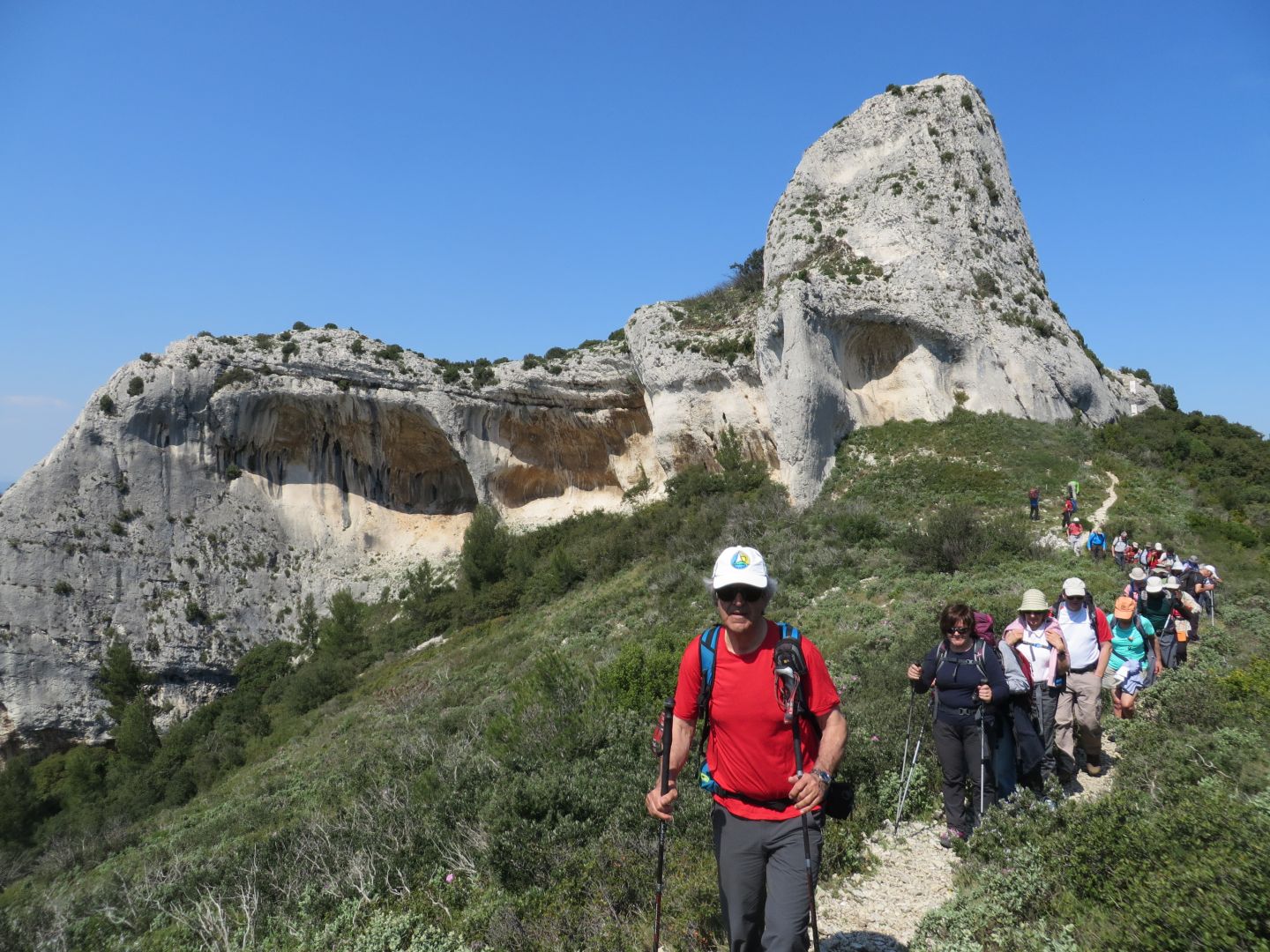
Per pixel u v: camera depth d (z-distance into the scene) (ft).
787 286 102.27
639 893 19.65
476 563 124.57
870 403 112.37
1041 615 25.61
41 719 113.70
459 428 134.72
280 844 32.55
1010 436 102.42
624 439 135.85
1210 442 110.52
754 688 12.31
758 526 94.63
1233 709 28.76
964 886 18.62
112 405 126.93
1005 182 130.62
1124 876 15.43
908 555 74.54
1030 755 22.90
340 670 112.88
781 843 12.23
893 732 28.04
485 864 23.56
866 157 129.59
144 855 53.11
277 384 133.80
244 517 135.64
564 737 33.37
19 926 34.60
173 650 122.72
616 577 104.01
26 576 116.47
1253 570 69.00
